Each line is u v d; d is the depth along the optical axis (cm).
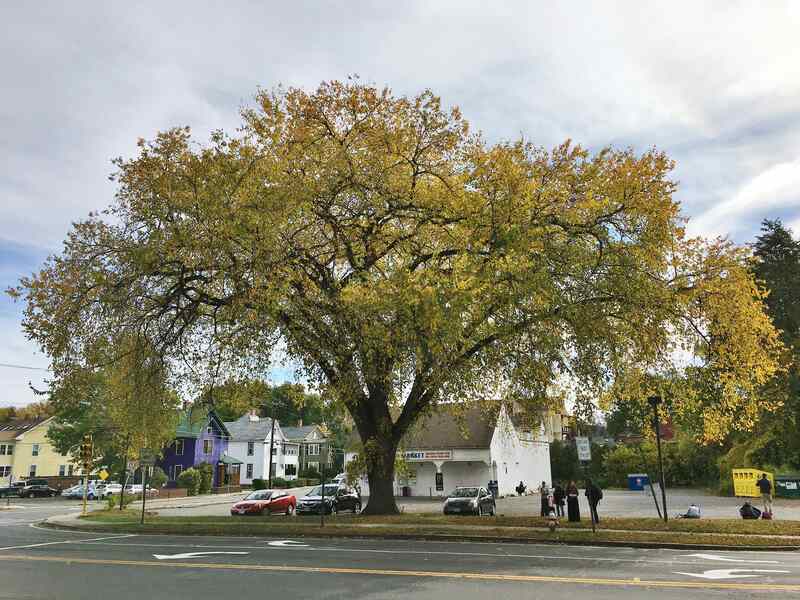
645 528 1767
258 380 2152
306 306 1862
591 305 1873
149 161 1811
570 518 1992
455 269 1684
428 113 1952
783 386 3428
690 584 927
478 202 1733
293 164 1877
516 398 2131
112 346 2048
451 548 1445
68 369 1998
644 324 1927
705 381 2045
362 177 1964
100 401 4012
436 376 1791
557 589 891
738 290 1911
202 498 4962
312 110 1961
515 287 1686
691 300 1967
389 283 1659
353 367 1900
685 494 4375
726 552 1371
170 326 2106
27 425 7981
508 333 1848
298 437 8531
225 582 977
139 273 1903
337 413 2619
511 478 4872
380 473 2344
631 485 5472
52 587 951
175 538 1803
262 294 1708
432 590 891
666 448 5647
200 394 2294
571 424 2147
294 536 1809
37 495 5553
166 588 930
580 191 1858
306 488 6400
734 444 4472
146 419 2227
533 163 1889
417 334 1650
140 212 1870
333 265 2202
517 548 1439
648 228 1806
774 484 3597
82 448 2920
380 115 1972
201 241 1755
